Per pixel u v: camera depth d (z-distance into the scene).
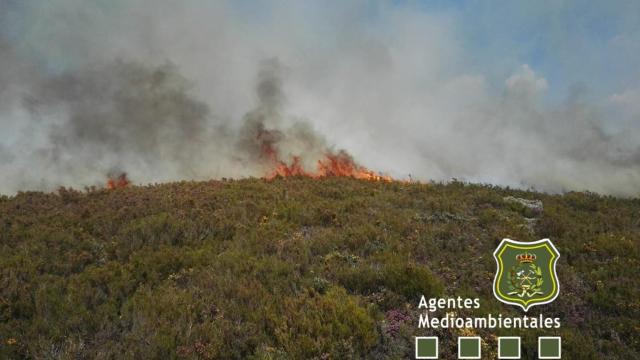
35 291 8.20
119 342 6.84
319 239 11.36
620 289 9.61
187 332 6.94
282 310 7.67
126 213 12.89
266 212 13.71
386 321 7.79
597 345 8.01
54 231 11.35
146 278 9.09
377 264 9.91
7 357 6.52
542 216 15.34
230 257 9.89
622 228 14.55
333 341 6.93
